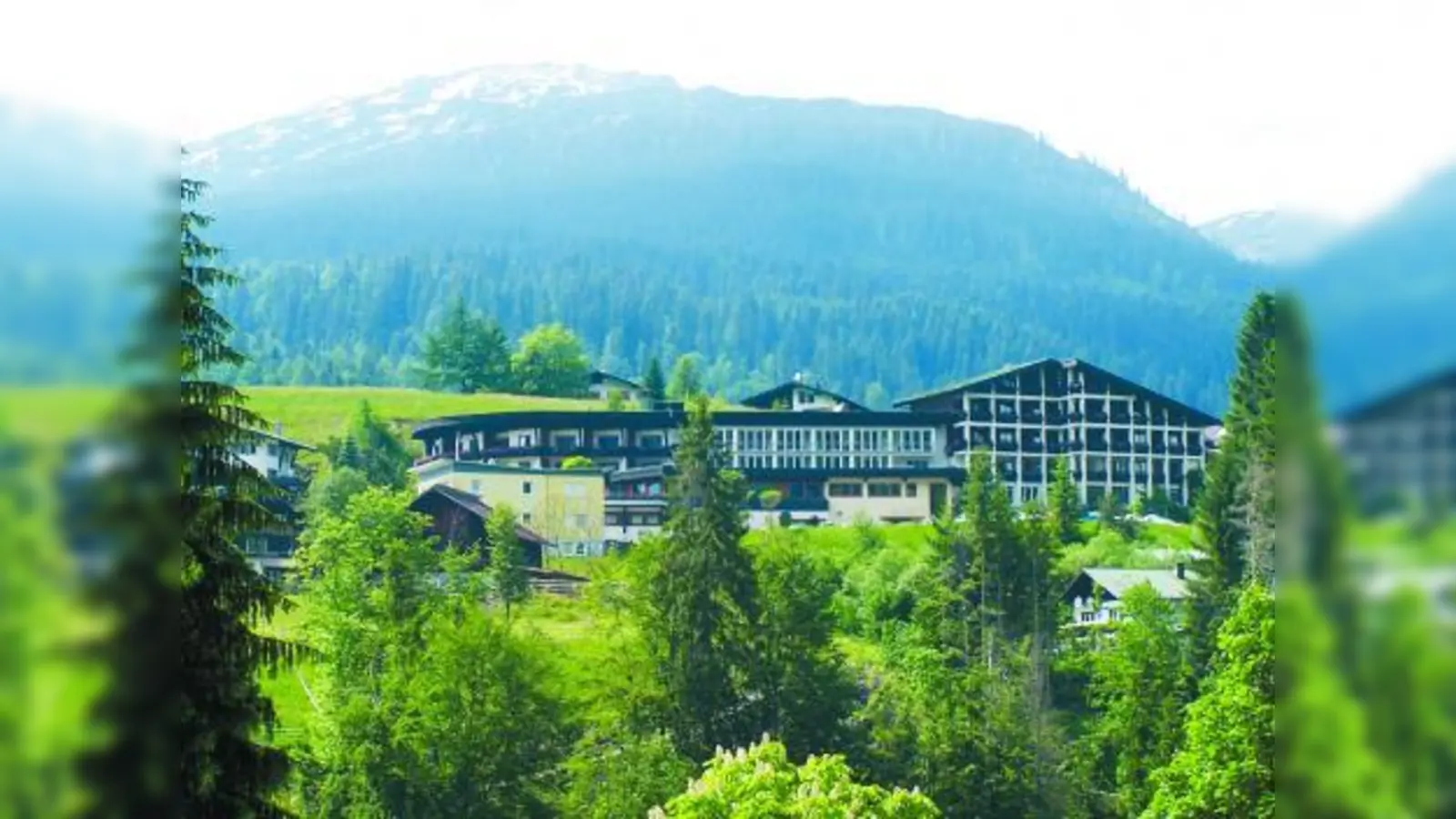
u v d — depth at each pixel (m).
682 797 46.78
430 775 78.19
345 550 96.38
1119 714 91.62
